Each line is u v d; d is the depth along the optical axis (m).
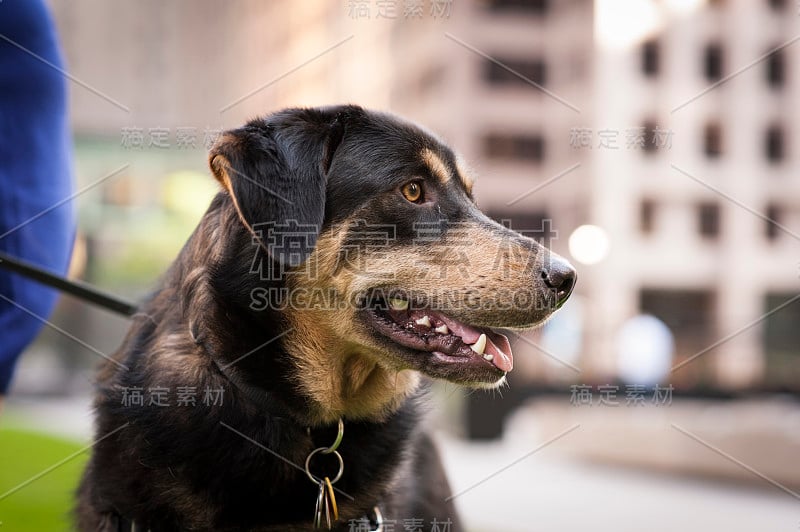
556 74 32.12
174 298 3.74
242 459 3.53
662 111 32.41
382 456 3.86
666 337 16.83
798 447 10.64
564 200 31.59
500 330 4.97
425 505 4.52
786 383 16.61
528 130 31.28
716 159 33.28
